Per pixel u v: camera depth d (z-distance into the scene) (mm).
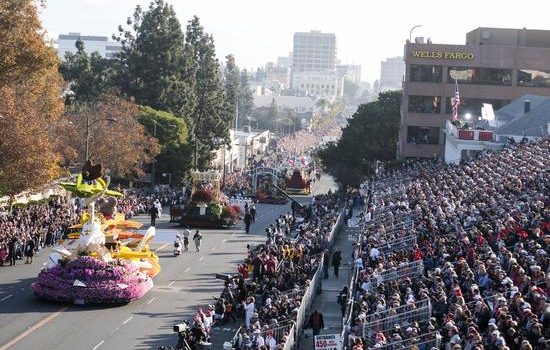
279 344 44406
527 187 66125
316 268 64312
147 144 123188
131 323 54750
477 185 72875
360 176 157000
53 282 58344
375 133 157375
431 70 144875
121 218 70062
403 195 82625
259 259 64688
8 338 49875
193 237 88062
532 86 144000
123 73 153375
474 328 33938
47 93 96312
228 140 168750
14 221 75125
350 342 41688
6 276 66250
